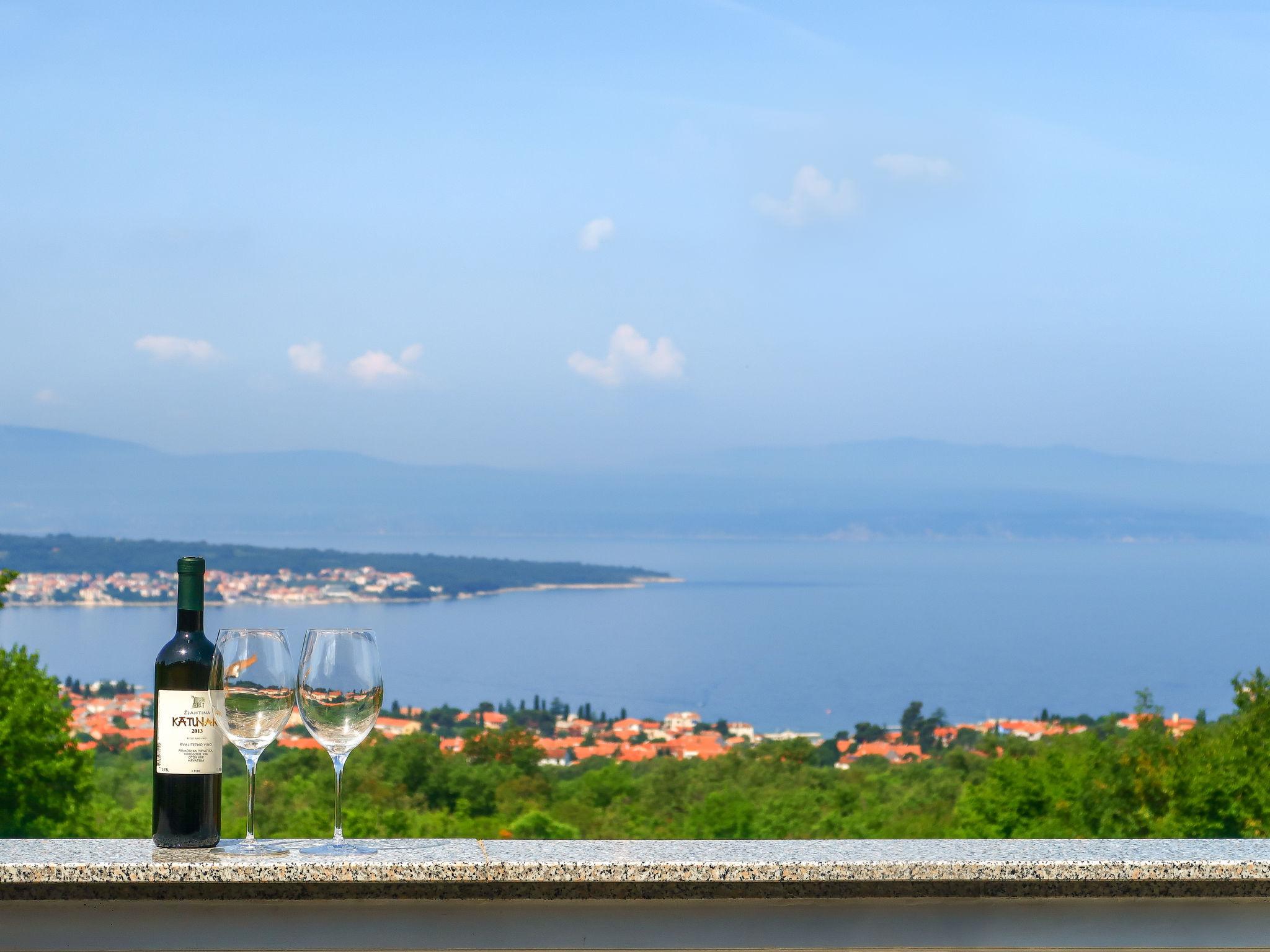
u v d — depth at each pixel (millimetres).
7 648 16766
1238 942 1768
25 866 1629
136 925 1651
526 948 1695
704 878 1698
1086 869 1742
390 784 21391
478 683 107688
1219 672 136125
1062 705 108875
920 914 1742
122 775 18578
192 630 1802
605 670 119438
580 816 22594
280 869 1652
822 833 21859
